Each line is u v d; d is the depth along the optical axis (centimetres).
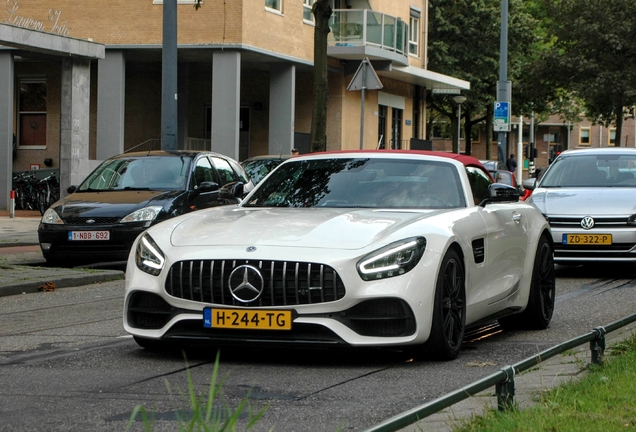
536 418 489
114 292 1274
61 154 2739
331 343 684
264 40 3291
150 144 3703
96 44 2755
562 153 1659
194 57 3397
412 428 501
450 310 743
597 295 1246
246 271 689
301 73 3891
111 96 3244
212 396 336
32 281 1286
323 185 855
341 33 3828
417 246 707
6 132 2878
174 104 2036
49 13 2984
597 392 562
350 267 686
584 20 5097
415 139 4734
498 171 2862
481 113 6275
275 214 788
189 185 1580
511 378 507
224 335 702
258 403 593
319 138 2248
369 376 687
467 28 5584
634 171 1574
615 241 1410
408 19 4631
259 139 3872
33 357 763
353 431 521
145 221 1467
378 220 747
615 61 5106
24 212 2970
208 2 3166
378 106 4338
